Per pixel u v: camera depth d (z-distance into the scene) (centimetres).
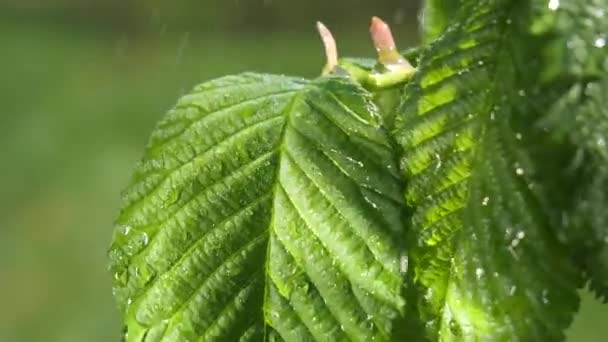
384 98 23
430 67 22
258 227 22
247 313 22
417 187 22
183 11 192
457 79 21
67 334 115
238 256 22
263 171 22
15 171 148
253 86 23
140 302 22
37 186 146
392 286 22
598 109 20
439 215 21
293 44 181
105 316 118
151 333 22
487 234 21
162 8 194
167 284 22
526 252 21
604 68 20
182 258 22
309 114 22
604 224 20
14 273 127
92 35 195
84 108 165
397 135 22
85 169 148
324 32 24
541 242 21
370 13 178
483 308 21
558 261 21
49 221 137
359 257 22
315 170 22
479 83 21
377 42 23
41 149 154
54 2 207
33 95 171
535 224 21
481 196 21
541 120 20
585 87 20
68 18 202
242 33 189
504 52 21
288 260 22
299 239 22
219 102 23
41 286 124
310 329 22
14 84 175
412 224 22
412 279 22
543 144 20
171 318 22
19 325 118
